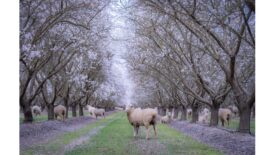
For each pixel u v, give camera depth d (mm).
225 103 37562
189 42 19219
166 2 13906
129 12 18391
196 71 20391
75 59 27391
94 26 20703
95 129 26047
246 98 17125
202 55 21578
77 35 20031
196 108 30188
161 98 43344
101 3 18609
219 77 23438
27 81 20344
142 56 24688
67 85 33125
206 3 13852
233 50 16703
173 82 23875
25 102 23031
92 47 22453
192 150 14523
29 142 16125
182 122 31406
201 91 27297
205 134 19750
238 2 12438
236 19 15648
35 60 20172
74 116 40719
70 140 17922
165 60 23156
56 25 19109
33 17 16906
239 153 13070
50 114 29219
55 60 25562
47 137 18734
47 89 32094
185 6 14148
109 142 17266
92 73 37125
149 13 18078
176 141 17812
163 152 13953
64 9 16719
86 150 14391
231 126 26906
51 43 20469
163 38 20328
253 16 14234
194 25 16312
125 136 20531
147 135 19078
